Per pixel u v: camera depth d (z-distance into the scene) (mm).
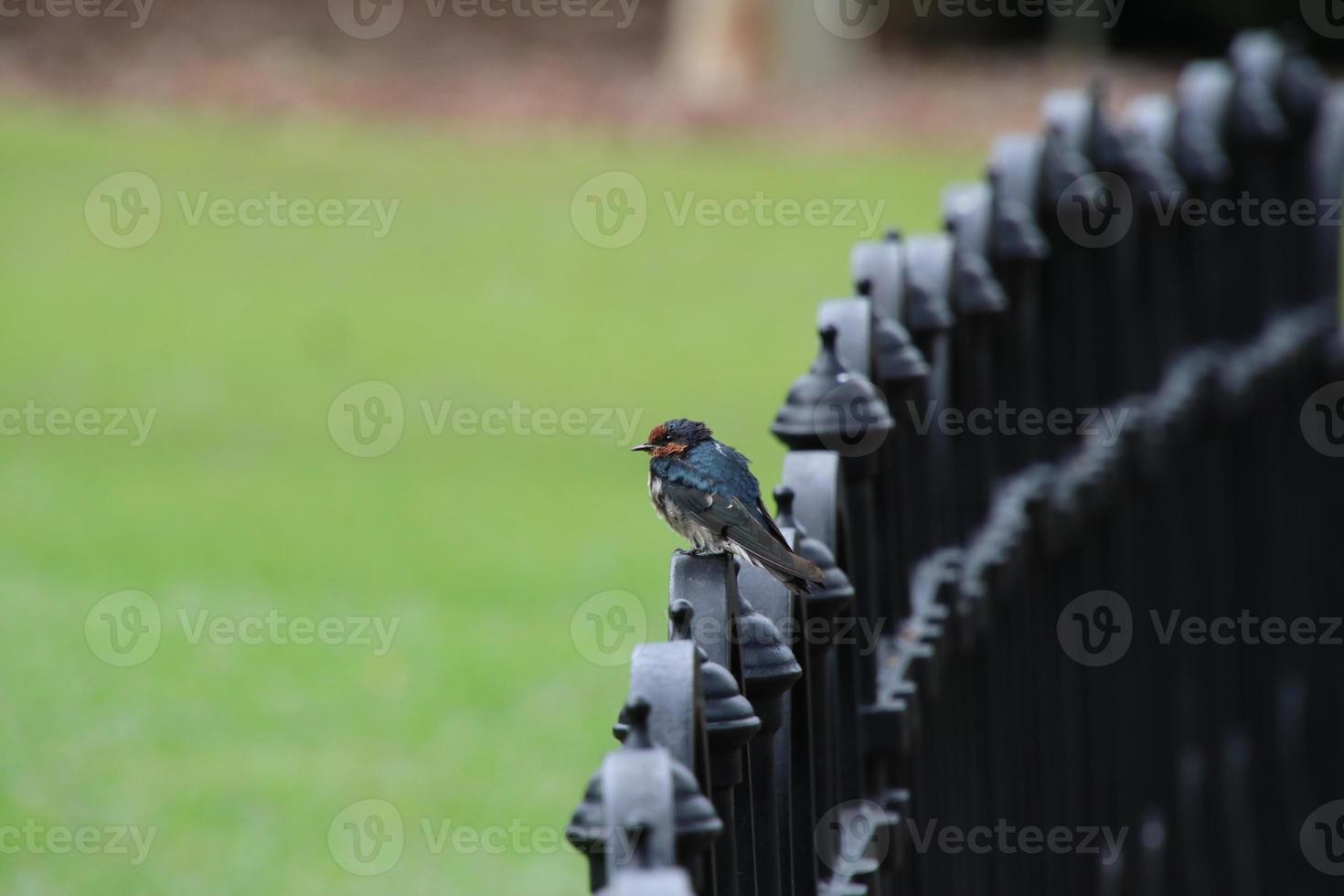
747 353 24062
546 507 17797
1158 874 10109
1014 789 7836
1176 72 43688
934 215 30203
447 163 32875
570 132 35625
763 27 40344
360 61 39469
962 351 7152
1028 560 8070
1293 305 13477
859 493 5812
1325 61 45188
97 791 10953
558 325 25125
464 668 13336
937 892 6742
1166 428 10047
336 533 16531
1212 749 11539
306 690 12648
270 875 10023
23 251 27000
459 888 10164
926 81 41750
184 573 15117
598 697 12977
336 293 26156
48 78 36094
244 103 35562
